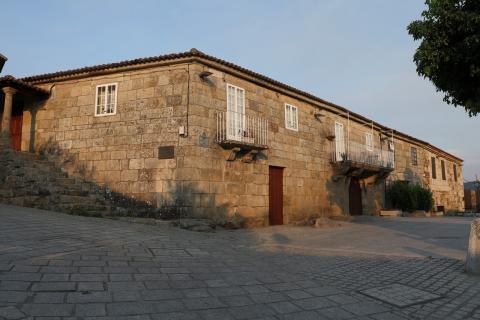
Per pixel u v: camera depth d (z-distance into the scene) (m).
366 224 14.96
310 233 11.69
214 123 11.98
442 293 5.00
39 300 3.71
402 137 25.31
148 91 12.07
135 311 3.73
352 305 4.47
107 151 12.35
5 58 13.59
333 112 18.23
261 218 13.26
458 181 35.22
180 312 3.84
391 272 6.11
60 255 5.37
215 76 12.27
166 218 11.08
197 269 5.61
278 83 14.26
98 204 11.26
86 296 3.96
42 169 12.27
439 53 6.47
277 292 4.81
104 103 12.68
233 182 12.41
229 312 3.98
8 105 12.70
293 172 15.21
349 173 18.27
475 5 6.32
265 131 13.70
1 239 5.91
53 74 13.12
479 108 6.84
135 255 5.96
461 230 12.45
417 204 22.80
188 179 11.18
